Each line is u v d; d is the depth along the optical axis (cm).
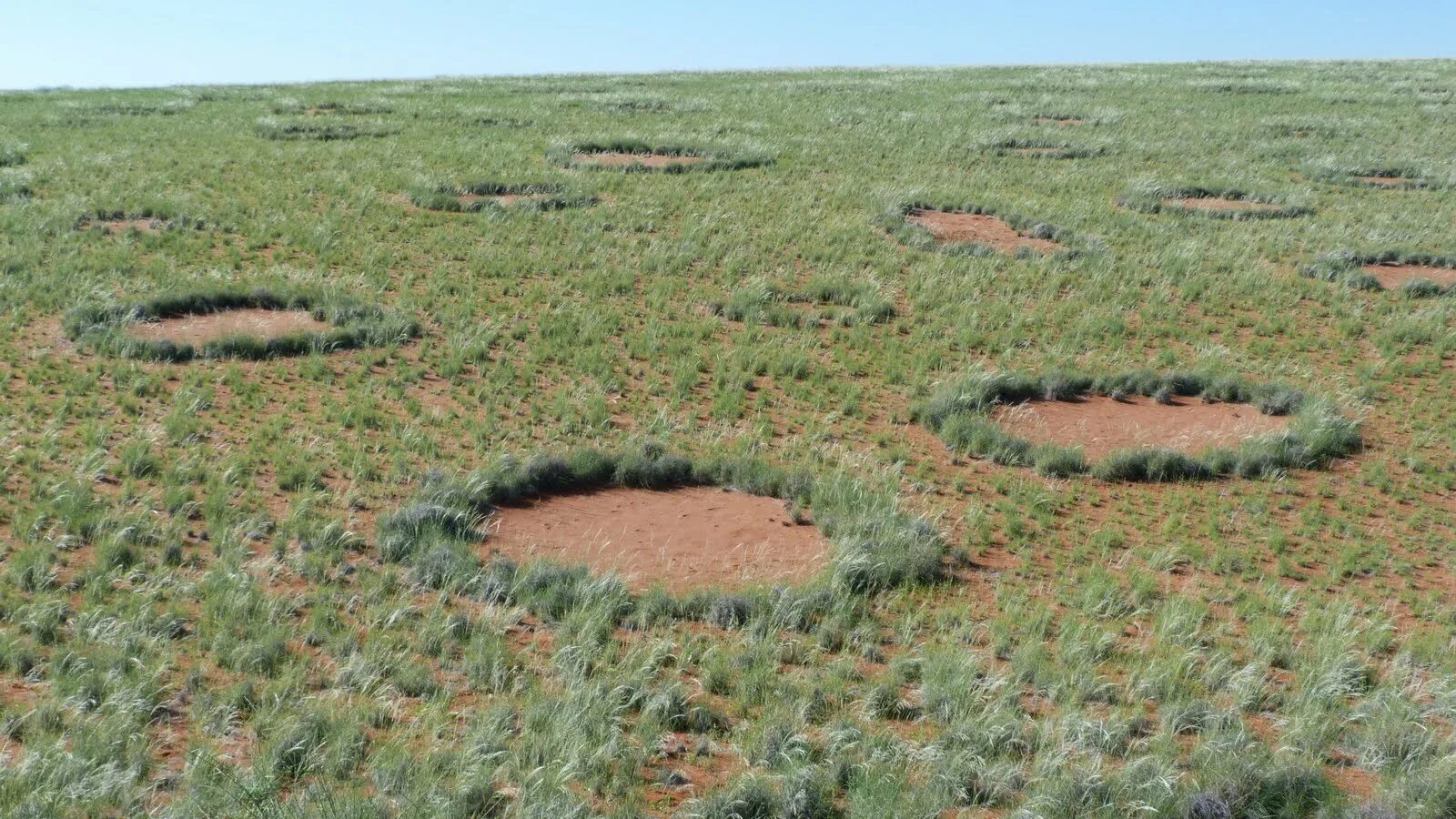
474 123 4197
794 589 1098
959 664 960
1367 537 1342
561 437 1505
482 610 1038
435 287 2141
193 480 1260
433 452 1402
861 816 755
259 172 3067
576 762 795
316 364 1677
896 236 2706
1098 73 6475
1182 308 2266
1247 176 3497
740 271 2378
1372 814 768
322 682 901
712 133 4047
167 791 752
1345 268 2538
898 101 5059
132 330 1747
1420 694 960
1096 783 791
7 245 2183
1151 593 1158
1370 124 4466
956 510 1359
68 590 1005
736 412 1642
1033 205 3034
